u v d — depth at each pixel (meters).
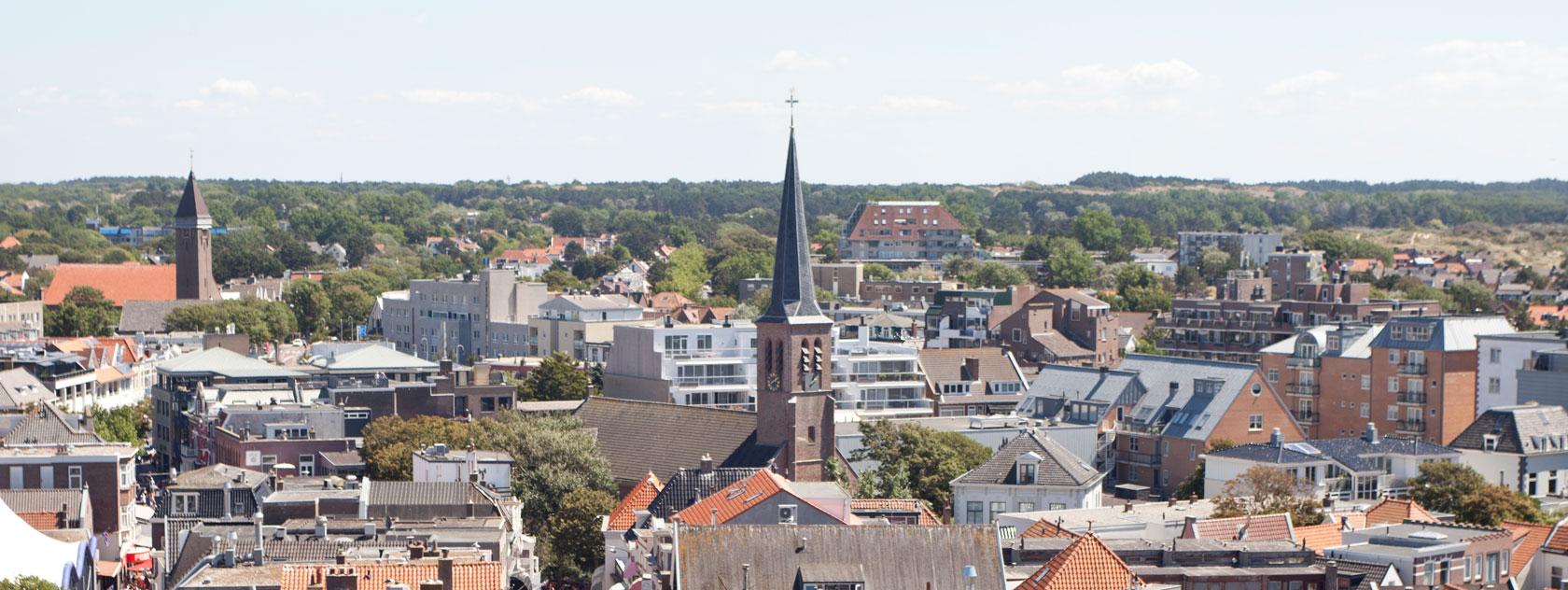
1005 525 190.50
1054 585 137.88
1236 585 143.50
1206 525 170.12
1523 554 165.00
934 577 137.25
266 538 163.88
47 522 193.38
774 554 137.00
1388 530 163.75
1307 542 166.50
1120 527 184.12
